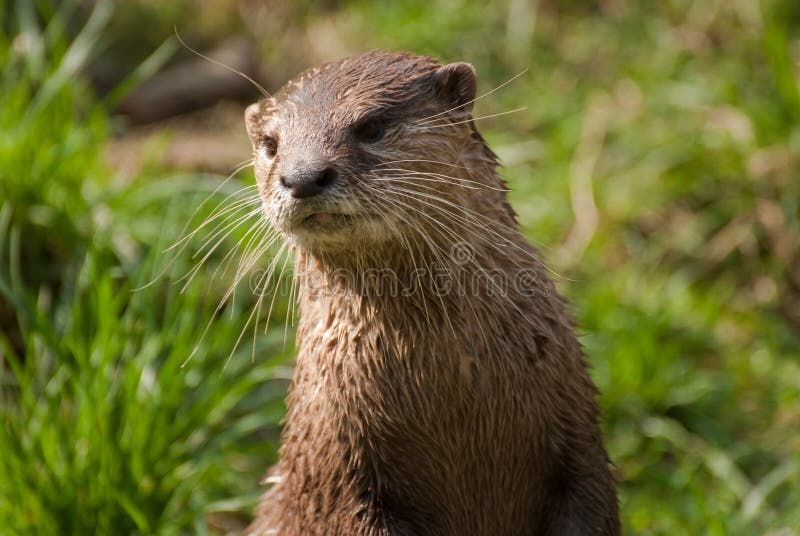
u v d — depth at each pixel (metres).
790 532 10.80
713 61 16.95
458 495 8.36
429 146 7.81
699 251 14.50
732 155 14.81
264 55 19.44
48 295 12.67
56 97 13.45
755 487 11.78
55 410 10.23
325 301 8.24
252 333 12.56
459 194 7.98
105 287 10.67
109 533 10.14
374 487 8.22
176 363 10.70
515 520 8.53
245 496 10.99
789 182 14.50
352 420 8.14
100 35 18.52
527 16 18.27
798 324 13.90
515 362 8.09
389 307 7.98
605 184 15.13
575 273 14.30
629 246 14.60
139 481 10.33
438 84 8.10
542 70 17.67
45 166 12.72
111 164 15.55
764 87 15.89
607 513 8.43
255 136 8.51
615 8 18.44
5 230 12.59
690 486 11.05
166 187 13.33
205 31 19.80
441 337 7.97
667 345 13.20
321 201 7.36
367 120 7.67
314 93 7.90
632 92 16.48
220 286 12.82
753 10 17.47
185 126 17.66
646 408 12.58
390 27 18.59
